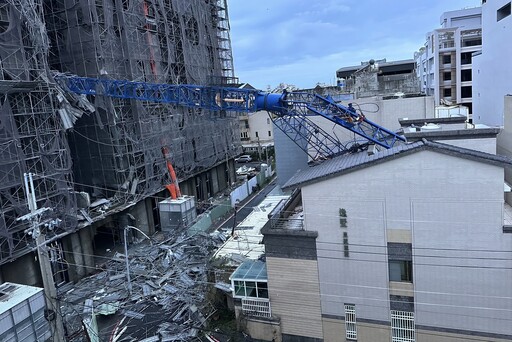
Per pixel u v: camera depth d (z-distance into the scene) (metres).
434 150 16.05
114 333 23.12
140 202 38.22
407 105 35.44
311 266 19.20
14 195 25.91
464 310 16.95
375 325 18.62
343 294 18.91
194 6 47.91
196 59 48.00
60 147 30.06
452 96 70.56
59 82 32.00
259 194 52.16
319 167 21.58
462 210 16.20
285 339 20.73
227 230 37.69
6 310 16.66
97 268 31.36
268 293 20.52
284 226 20.52
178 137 43.22
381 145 26.16
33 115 27.16
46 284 15.58
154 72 40.22
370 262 18.06
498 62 38.56
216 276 24.56
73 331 22.09
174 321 23.81
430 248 16.95
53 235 28.33
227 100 30.95
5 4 25.88
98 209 34.06
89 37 34.19
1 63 25.36
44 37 28.83
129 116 37.31
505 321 16.42
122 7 36.00
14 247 25.55
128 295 27.20
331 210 18.27
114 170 36.47
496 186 15.58
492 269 16.20
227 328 22.25
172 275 29.56
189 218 38.94
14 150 25.81
